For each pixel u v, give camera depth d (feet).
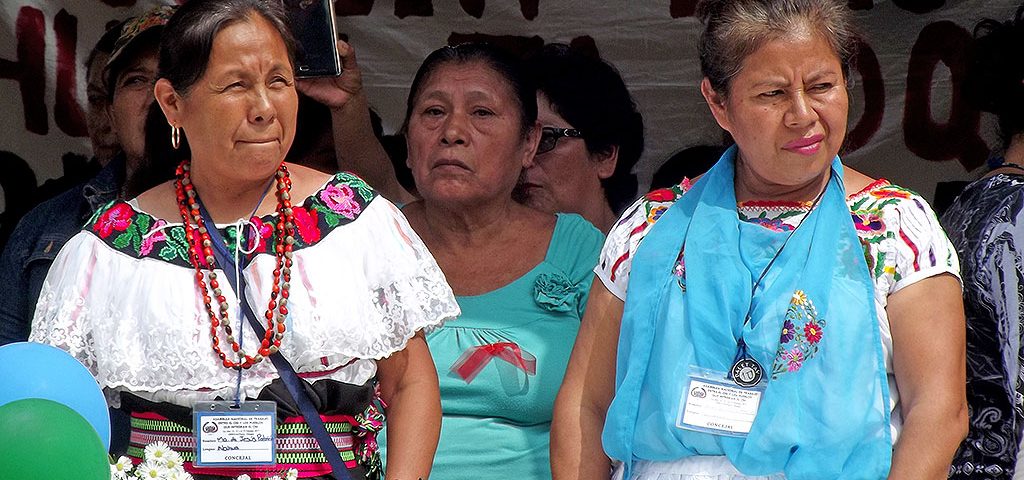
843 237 20.10
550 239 28.22
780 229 20.63
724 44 20.20
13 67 33.55
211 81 19.93
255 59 20.03
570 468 21.57
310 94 31.68
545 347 26.53
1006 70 24.68
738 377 19.97
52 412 17.06
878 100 33.68
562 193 32.83
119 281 20.42
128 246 20.67
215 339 20.03
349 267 20.76
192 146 20.52
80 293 20.59
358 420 21.20
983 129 33.24
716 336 20.10
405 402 21.81
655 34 34.37
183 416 20.16
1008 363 22.61
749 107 19.92
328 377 20.53
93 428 17.53
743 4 20.13
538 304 27.14
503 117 27.73
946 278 19.97
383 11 34.55
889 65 33.55
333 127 32.40
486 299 27.25
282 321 20.16
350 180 21.72
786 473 19.62
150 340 20.04
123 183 28.91
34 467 16.49
